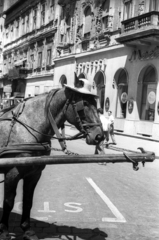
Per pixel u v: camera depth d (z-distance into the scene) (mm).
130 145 19266
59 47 35469
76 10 32844
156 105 21922
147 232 5547
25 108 4680
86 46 31062
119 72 26234
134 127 23750
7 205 4422
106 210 6652
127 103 24828
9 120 4625
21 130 4492
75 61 32500
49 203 6988
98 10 28781
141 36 21578
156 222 6098
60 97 4461
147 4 23156
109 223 5902
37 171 4535
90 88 4418
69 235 5230
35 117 4559
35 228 5496
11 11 54250
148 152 4406
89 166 12000
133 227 5762
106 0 28141
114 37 26672
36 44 42500
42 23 41625
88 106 4305
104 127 18016
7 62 55906
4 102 47781
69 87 4289
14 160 4020
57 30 36531
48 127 4535
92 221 5961
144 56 23047
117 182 9500
